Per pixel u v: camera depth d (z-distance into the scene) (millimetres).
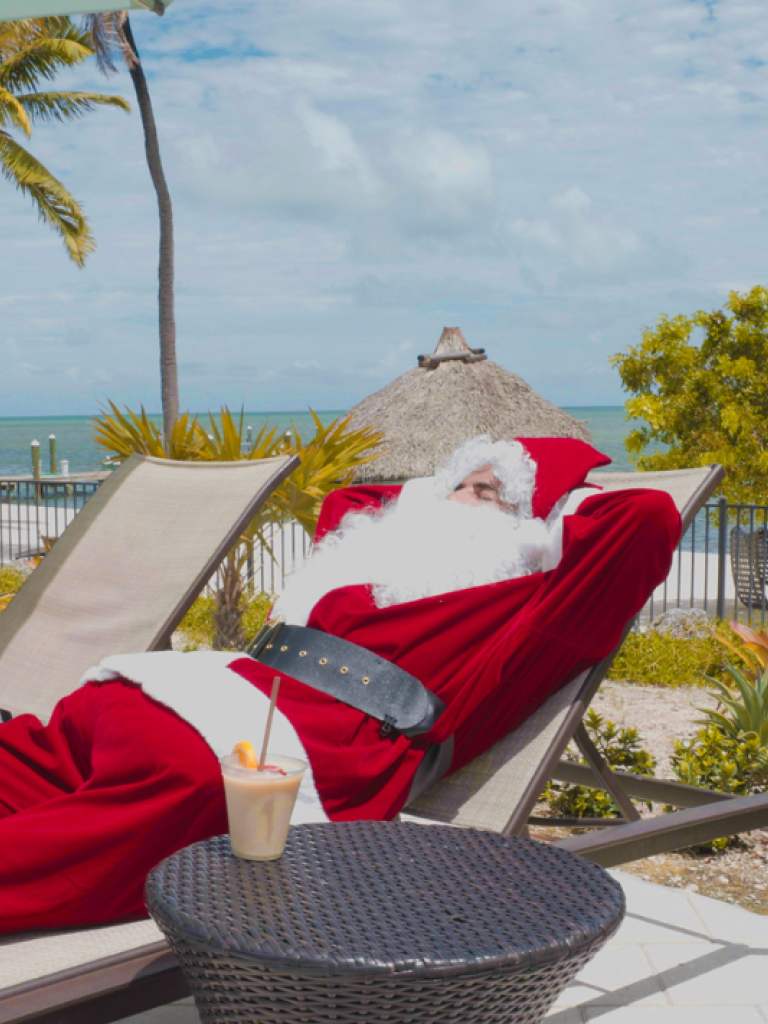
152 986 1676
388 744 2346
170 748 2027
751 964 2770
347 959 1304
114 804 2010
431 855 1723
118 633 3424
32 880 1907
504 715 2527
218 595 7133
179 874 1585
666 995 2590
